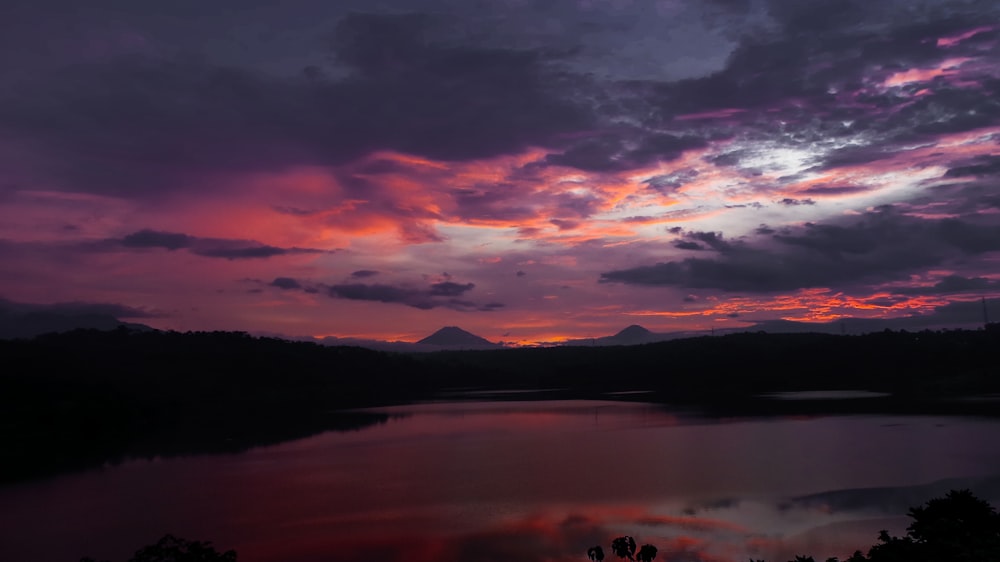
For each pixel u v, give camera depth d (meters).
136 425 68.19
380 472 39.44
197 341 111.69
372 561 22.83
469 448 48.94
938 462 38.16
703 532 24.50
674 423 63.16
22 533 28.33
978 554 9.59
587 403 92.50
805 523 25.42
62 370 72.44
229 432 63.47
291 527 27.45
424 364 153.88
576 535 24.66
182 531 27.66
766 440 49.22
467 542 24.41
